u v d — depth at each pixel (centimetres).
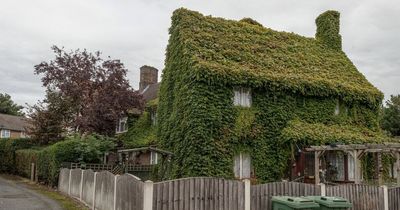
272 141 2177
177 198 1079
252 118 2142
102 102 2967
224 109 2059
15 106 8175
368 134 2436
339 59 2936
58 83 3152
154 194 1045
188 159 1973
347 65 2897
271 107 2211
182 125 2083
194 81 2031
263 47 2567
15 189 2312
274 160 2156
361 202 1366
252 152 2117
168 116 2300
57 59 3172
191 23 2398
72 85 3102
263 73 2203
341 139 2166
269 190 1218
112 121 3069
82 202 1775
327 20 3117
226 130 2042
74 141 2516
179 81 2217
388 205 1438
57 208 1611
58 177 2380
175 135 2141
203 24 2462
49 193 2155
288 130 2150
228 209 1147
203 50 2202
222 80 2058
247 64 2278
